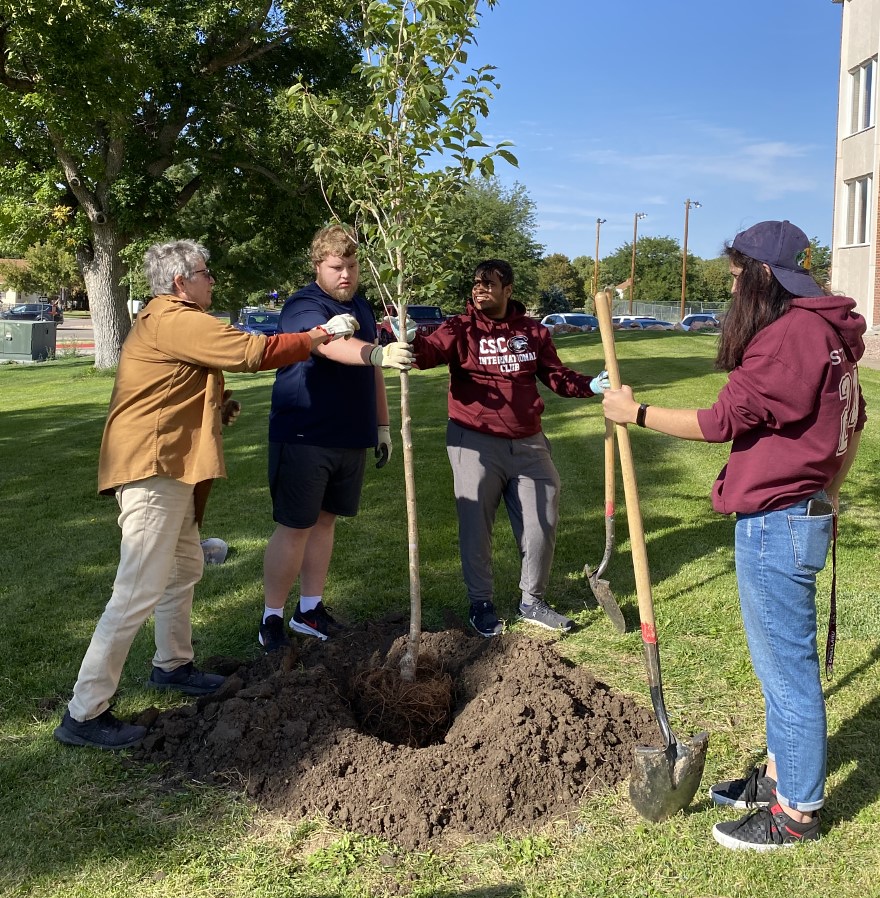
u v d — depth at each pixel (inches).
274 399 156.5
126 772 122.5
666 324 1849.2
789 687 102.7
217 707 134.8
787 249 97.1
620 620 166.6
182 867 103.3
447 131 130.6
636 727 131.8
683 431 102.9
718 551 217.9
